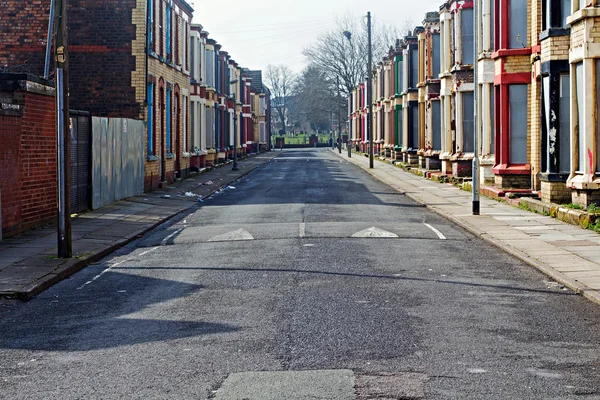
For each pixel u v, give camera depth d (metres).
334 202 27.50
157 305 10.90
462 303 10.70
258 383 7.12
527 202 23.53
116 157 27.16
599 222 18.47
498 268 13.71
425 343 8.51
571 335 8.91
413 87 51.22
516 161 27.02
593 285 11.72
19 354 8.48
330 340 8.66
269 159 73.19
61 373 7.67
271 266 13.95
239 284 12.28
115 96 31.23
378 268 13.62
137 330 9.41
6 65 30.69
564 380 7.15
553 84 21.59
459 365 7.65
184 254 15.91
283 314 10.04
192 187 35.03
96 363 7.99
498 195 26.72
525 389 6.89
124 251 16.80
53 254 15.44
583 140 19.97
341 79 113.00
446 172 37.47
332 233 18.58
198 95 46.47
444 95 37.31
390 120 64.62
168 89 36.41
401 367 7.58
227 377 7.34
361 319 9.70
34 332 9.55
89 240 17.70
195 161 45.84
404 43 52.44
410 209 25.03
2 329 9.77
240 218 22.62
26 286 12.17
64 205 14.95
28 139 19.17
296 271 13.35
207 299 11.19
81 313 10.59
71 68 31.22
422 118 46.44
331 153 94.69
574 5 20.02
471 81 34.44
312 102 133.62
